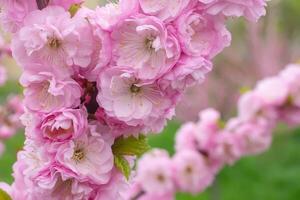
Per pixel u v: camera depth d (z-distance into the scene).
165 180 1.16
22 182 0.54
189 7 0.44
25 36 0.45
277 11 3.03
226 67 2.84
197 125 1.18
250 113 1.16
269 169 2.47
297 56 3.02
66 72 0.46
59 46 0.46
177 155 1.18
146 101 0.46
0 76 1.18
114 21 0.45
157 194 1.17
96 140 0.47
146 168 1.16
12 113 1.35
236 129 1.16
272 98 1.14
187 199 2.10
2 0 0.47
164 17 0.44
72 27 0.45
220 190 2.29
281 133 2.75
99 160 0.48
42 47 0.46
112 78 0.45
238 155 1.17
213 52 0.46
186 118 2.72
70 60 0.46
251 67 2.88
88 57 0.46
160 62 0.45
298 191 2.29
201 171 1.17
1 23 0.47
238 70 2.86
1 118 1.34
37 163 0.48
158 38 0.44
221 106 2.80
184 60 0.45
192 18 0.44
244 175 2.41
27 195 0.52
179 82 0.45
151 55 0.45
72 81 0.46
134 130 0.48
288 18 3.08
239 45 2.92
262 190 2.30
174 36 0.44
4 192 0.54
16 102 1.33
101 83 0.45
